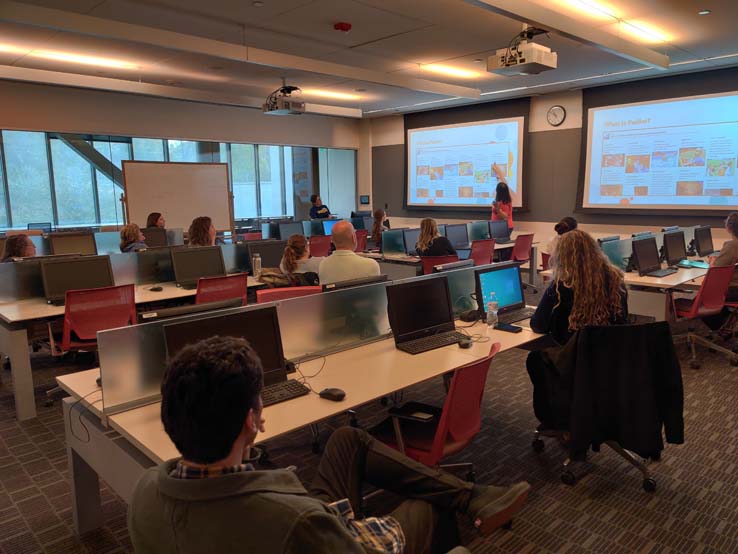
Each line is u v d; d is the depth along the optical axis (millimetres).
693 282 4570
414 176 11023
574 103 8570
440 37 5613
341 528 892
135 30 4836
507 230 8031
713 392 3736
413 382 2211
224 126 9961
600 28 5215
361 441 1862
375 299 2830
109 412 1921
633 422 2369
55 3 4473
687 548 2131
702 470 2723
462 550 1364
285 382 2158
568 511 2393
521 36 4828
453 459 2844
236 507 854
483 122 9727
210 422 866
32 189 8188
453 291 3275
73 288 3994
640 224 8000
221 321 2039
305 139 11180
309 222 8500
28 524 2350
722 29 5281
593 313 2607
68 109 8172
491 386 3924
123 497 1868
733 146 6992
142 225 8242
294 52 6207
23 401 3404
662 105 7535
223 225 9133
